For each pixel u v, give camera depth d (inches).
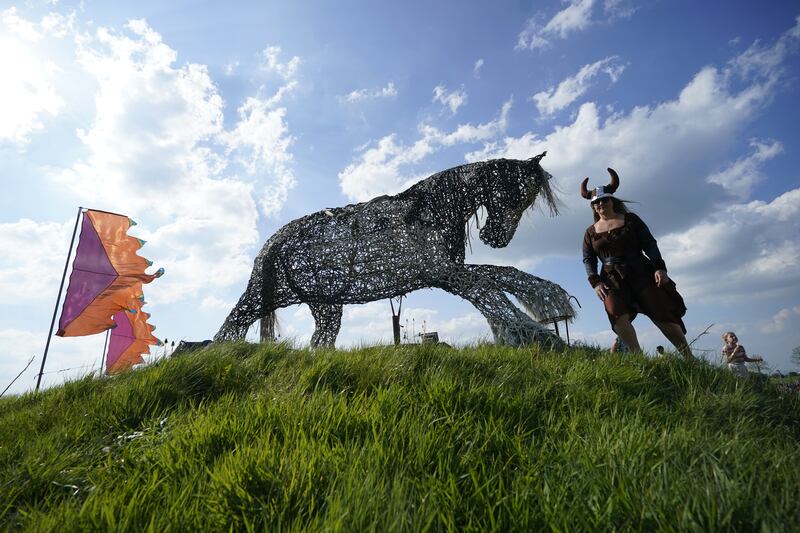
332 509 60.2
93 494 75.9
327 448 84.6
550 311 328.2
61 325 344.2
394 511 59.5
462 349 197.6
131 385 152.7
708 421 121.4
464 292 344.2
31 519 73.5
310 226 418.0
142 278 375.2
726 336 241.9
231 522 65.5
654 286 182.2
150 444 104.8
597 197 193.8
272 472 74.7
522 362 170.1
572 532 55.7
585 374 148.6
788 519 54.8
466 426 96.2
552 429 101.4
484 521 60.8
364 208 396.2
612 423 98.2
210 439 94.3
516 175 366.3
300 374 158.4
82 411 139.7
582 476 69.1
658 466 71.1
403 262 376.2
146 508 69.7
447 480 70.8
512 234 382.6
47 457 103.8
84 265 361.1
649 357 170.7
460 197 376.8
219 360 179.8
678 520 54.6
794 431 121.3
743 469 70.5
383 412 105.9
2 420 146.2
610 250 189.8
